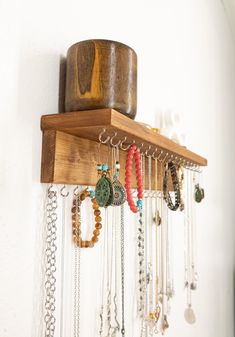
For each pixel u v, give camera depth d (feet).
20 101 1.65
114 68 1.76
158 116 3.53
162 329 3.18
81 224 2.15
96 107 1.72
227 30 7.52
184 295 4.15
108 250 2.48
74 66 1.78
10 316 1.57
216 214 5.88
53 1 1.92
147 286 3.04
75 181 1.90
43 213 1.78
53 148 1.74
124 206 2.73
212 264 5.55
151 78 3.39
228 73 7.41
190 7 4.88
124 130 1.72
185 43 4.58
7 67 1.59
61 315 1.91
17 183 1.62
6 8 1.60
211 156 5.67
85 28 2.24
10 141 1.59
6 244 1.55
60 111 1.93
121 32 2.78
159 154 2.72
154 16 3.54
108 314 2.37
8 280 1.56
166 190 2.87
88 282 2.21
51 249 1.82
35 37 1.77
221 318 6.05
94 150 2.09
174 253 3.86
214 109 6.02
